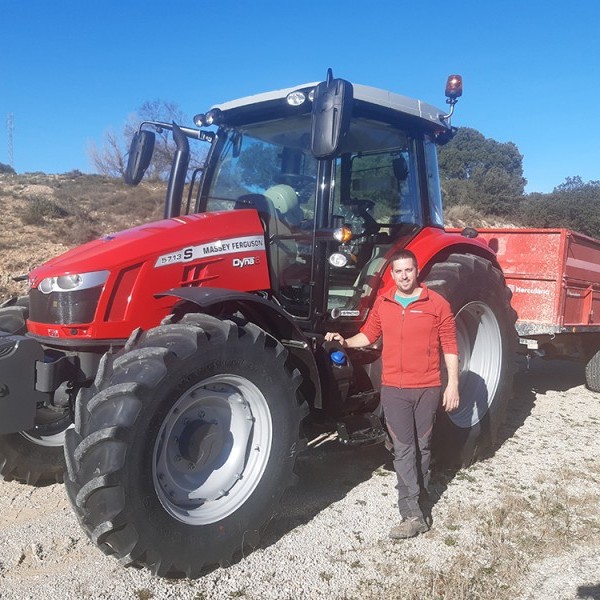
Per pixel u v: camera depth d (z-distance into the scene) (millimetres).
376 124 4473
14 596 2936
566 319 6129
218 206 4598
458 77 4656
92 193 21047
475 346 4887
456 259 4711
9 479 4164
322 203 4031
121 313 3541
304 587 3111
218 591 3057
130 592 3004
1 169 36375
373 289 4367
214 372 3199
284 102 4238
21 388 3234
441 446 4520
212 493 3324
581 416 6008
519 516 3869
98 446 2877
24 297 4312
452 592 3062
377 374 4184
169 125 4586
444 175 47219
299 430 3596
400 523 3639
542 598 3078
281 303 4219
